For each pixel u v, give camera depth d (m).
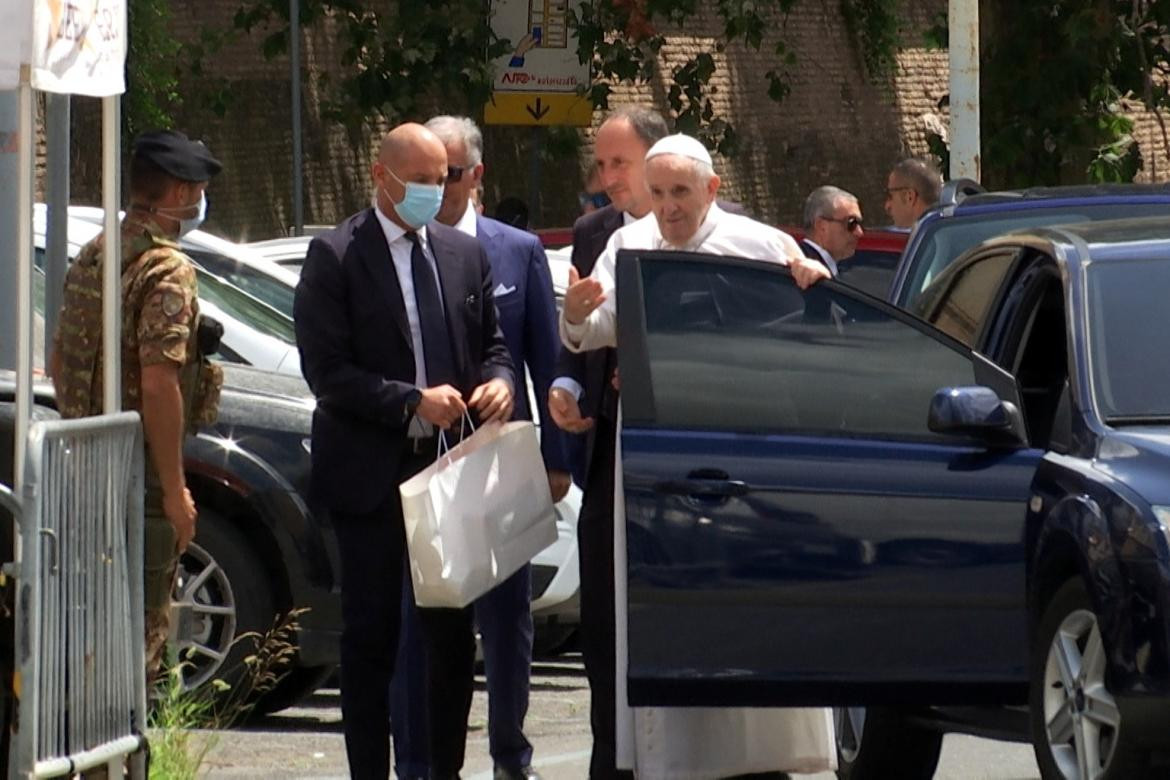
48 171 22.81
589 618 20.94
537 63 58.00
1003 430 19.41
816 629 19.33
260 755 24.98
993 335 22.23
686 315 19.89
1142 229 21.88
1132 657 17.47
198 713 24.53
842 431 19.66
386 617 21.02
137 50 53.81
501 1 57.69
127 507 19.30
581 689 31.22
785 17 72.81
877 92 84.94
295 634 26.67
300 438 26.91
